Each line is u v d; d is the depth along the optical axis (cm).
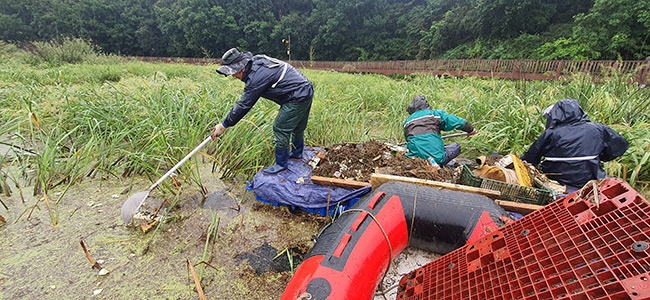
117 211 292
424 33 3094
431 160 298
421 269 178
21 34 4097
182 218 282
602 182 136
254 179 308
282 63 286
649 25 1283
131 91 543
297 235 264
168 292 206
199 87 632
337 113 490
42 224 271
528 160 314
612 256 102
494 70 1283
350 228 187
